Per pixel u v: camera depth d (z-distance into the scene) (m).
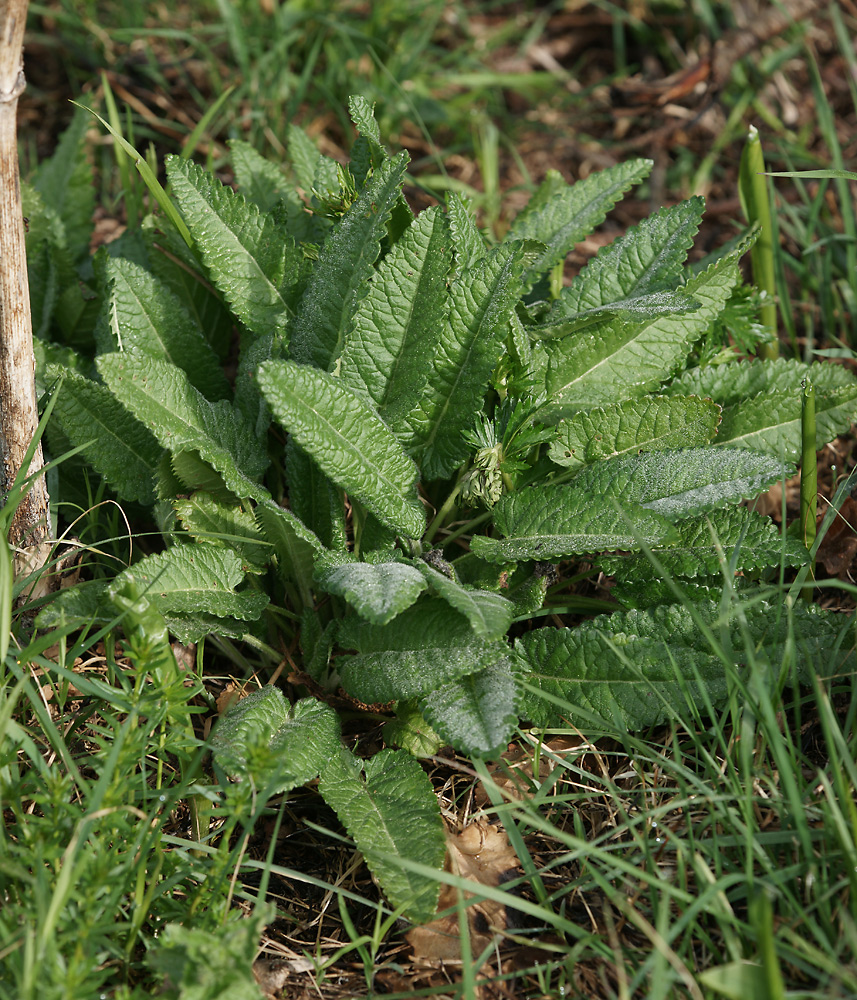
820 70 2.12
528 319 1.68
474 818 1.59
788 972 1.51
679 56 2.17
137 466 1.65
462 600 1.55
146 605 1.54
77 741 1.60
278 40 1.97
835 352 1.74
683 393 1.70
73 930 1.48
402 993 1.52
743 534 1.60
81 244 1.80
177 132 1.99
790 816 1.54
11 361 1.58
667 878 1.55
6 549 1.54
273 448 1.70
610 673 1.60
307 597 1.64
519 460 1.63
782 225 1.87
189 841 1.55
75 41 2.04
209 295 1.73
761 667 1.58
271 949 1.55
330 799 1.56
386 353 1.62
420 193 1.94
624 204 1.99
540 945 1.52
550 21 2.31
